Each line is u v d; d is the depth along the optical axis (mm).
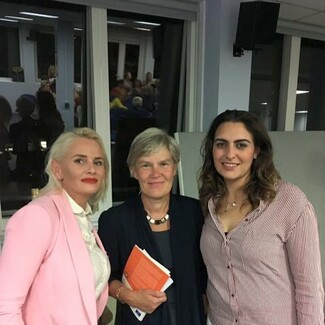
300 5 2443
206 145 1226
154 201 1178
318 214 2523
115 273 1218
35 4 1983
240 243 1049
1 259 880
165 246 1184
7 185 2039
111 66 2275
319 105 3332
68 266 927
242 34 2213
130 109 2396
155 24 2391
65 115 2168
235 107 2484
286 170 2479
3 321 824
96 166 1073
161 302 1104
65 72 2133
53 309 902
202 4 2418
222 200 1177
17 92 2008
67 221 981
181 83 2594
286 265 1047
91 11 2090
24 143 2055
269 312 1035
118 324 1232
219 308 1131
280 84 3092
